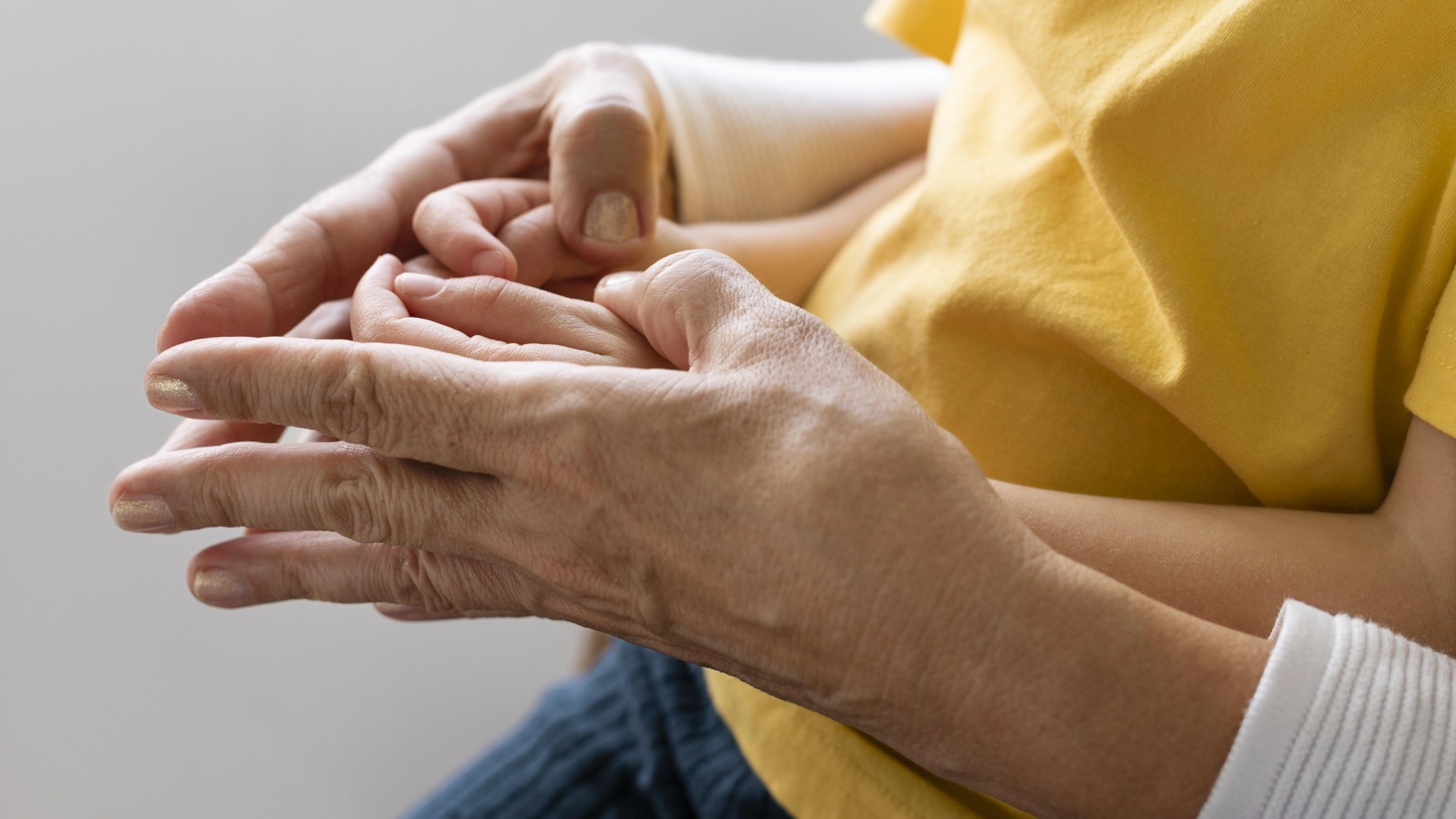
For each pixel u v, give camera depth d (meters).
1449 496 0.49
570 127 0.56
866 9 1.03
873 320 0.57
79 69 0.77
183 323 0.52
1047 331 0.53
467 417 0.47
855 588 0.45
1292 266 0.50
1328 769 0.44
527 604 0.50
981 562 0.45
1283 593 0.50
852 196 0.66
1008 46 0.58
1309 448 0.51
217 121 0.83
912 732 0.46
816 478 0.45
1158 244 0.51
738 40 1.02
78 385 0.84
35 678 0.88
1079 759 0.45
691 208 0.63
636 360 0.50
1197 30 0.50
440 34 0.89
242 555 0.51
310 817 1.02
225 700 0.95
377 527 0.49
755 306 0.48
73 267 0.81
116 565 0.88
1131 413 0.53
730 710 0.59
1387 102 0.49
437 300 0.51
